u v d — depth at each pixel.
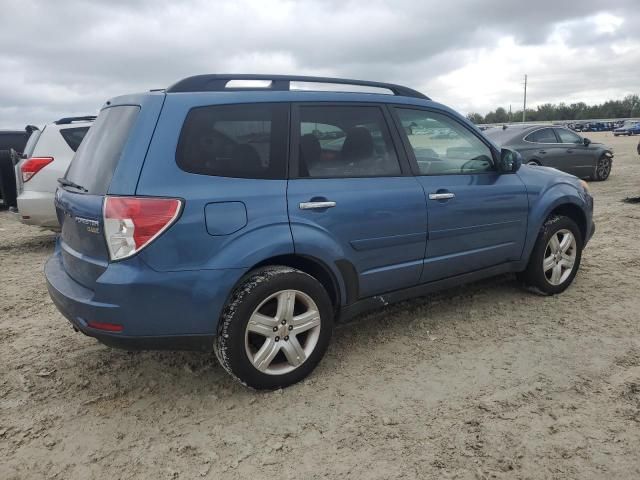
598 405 3.05
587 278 5.39
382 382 3.40
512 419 2.95
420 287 4.01
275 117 3.34
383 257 3.69
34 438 2.91
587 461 2.58
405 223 3.74
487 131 13.12
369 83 3.87
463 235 4.12
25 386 3.48
